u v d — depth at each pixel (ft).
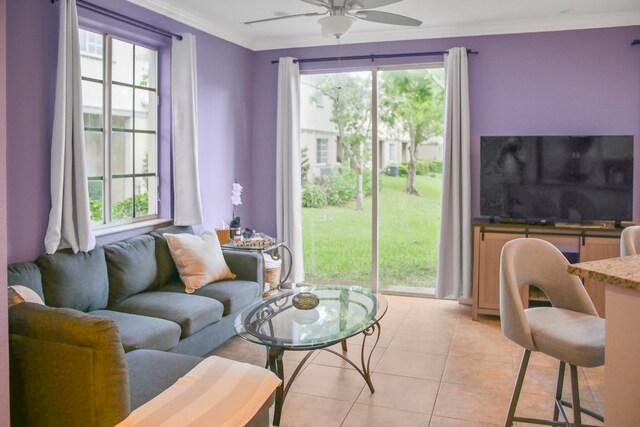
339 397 10.39
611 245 14.14
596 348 6.48
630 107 15.30
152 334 9.90
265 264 16.07
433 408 9.89
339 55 17.83
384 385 10.93
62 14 10.60
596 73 15.49
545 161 15.08
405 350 12.92
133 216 14.15
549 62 15.85
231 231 16.22
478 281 15.12
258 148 19.03
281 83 18.06
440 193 18.13
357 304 11.25
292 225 18.19
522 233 14.71
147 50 14.51
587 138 14.80
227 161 17.49
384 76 18.24
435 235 18.28
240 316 10.40
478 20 15.66
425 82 17.98
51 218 10.67
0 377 6.10
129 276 12.06
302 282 19.12
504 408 9.85
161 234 13.69
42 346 6.72
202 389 7.44
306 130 19.08
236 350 12.74
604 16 15.10
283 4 14.19
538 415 9.53
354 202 18.72
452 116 16.24
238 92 18.01
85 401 6.61
